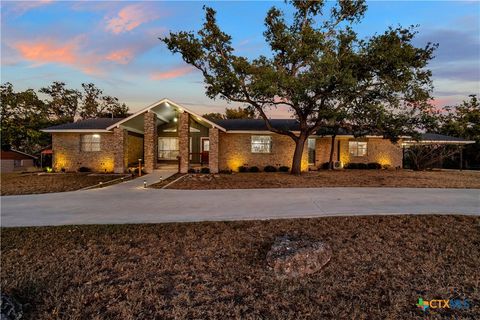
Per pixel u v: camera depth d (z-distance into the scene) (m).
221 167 17.30
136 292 2.98
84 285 3.15
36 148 26.34
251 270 3.53
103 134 16.45
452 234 4.71
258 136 17.45
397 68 11.02
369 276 3.36
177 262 3.76
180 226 5.07
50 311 2.65
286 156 17.47
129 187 10.34
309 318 2.54
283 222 5.28
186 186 10.48
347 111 12.03
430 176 13.71
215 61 12.70
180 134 15.30
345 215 5.74
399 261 3.75
